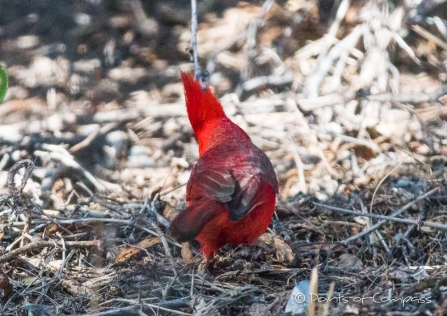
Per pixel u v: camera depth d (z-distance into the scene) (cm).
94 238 895
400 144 1120
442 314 636
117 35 1510
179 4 1562
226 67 1380
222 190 723
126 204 995
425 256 860
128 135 1213
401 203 959
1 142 1195
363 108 1211
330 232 923
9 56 1477
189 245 863
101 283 786
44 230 894
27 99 1359
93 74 1402
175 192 1063
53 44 1495
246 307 735
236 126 853
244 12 1473
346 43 1288
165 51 1470
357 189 1022
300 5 1398
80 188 1104
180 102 1291
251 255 841
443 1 1351
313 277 649
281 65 1297
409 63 1327
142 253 865
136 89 1374
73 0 1545
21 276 814
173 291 778
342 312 664
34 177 1112
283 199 1000
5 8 1592
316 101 1187
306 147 1133
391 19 1303
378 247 867
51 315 739
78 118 1227
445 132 1141
